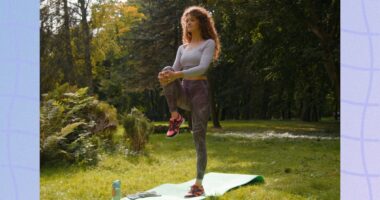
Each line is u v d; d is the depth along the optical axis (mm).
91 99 11461
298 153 10602
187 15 5359
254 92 28844
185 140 15148
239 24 16578
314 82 19391
